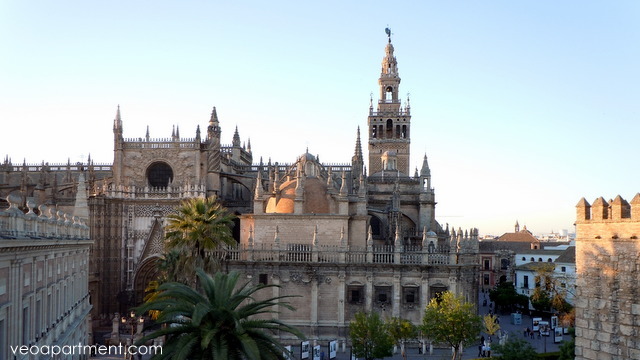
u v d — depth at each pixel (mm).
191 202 63938
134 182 92438
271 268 77750
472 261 78875
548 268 105125
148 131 96500
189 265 58969
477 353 72250
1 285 30094
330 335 76312
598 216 35344
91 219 84062
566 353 50406
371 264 75938
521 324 99000
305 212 82562
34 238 35562
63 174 106438
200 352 31812
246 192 107812
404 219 108812
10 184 104000
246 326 33719
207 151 92500
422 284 75375
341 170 112438
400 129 137000
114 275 84938
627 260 33344
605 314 34625
